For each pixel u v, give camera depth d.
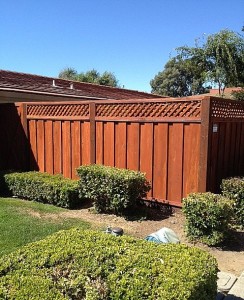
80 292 2.14
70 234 2.89
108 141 7.24
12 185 7.75
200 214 4.80
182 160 6.15
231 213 4.86
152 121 6.48
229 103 6.69
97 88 16.38
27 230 5.13
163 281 2.12
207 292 2.33
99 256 2.42
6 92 9.44
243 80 13.77
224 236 4.82
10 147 9.36
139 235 5.16
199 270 2.30
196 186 6.00
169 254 2.53
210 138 5.92
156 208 6.57
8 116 9.32
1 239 4.70
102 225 5.59
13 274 2.23
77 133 7.81
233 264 4.23
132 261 2.36
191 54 14.55
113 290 2.09
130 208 6.28
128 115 6.88
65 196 6.68
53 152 8.38
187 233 5.04
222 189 5.83
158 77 43.19
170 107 6.25
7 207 6.63
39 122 8.61
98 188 6.25
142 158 6.72
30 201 7.32
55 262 2.37
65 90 11.88
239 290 3.51
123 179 5.93
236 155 7.30
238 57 13.59
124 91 18.78
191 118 5.95
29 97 10.10
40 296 1.98
